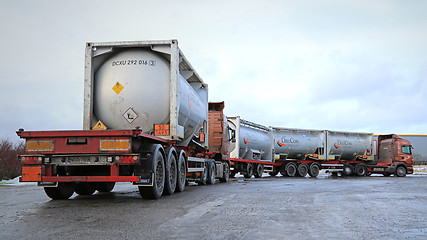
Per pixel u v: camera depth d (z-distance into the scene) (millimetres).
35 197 9016
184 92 10930
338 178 24172
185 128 11609
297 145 28703
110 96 9531
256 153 25156
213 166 15539
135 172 7887
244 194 9859
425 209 7043
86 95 9484
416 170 38750
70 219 5555
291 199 8648
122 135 7379
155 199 8406
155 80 9625
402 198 9188
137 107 9508
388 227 5133
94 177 7625
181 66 11180
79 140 7527
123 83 9523
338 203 7941
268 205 7383
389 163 30547
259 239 4312
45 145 7621
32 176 7664
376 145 32531
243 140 23156
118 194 9977
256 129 26047
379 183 16766
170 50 9695
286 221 5520
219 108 17922
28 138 7707
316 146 29781
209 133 17516
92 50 9648
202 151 14648
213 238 4324
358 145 31797
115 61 9719
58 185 8273
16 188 12234
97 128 9602
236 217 5812
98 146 7461
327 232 4750
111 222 5305
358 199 8875
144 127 9609
